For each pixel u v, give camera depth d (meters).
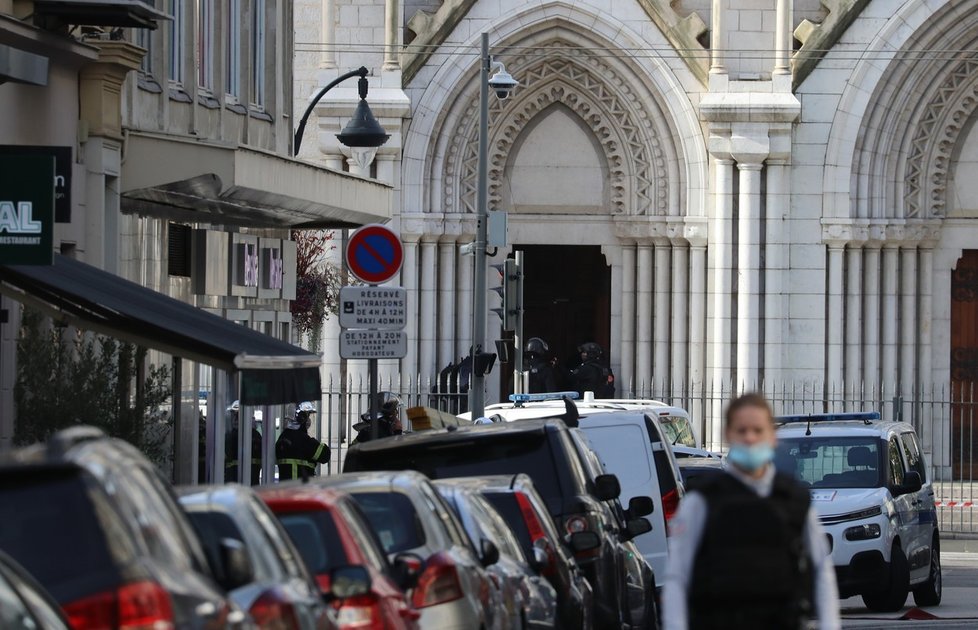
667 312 96.00
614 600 40.50
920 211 96.50
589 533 38.47
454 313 96.25
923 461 64.56
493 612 30.64
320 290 87.62
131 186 53.19
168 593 17.64
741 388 93.12
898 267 96.81
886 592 57.91
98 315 40.72
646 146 95.44
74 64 50.38
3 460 18.38
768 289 93.56
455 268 96.31
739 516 20.97
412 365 94.81
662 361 95.88
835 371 94.06
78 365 43.72
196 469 62.03
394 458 39.12
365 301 54.75
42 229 38.53
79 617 17.28
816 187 94.12
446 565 28.98
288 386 41.62
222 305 68.94
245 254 71.19
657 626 50.88
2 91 45.44
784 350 94.31
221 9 67.12
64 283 40.84
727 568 20.92
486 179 77.94
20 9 46.06
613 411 51.41
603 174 97.25
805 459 60.41
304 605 23.73
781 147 93.19
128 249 57.44
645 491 50.41
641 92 95.06
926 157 96.25
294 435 67.06
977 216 97.06
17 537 17.83
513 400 63.97
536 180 97.38
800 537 21.19
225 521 23.22
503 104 95.81
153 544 18.30
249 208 61.03
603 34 94.44
